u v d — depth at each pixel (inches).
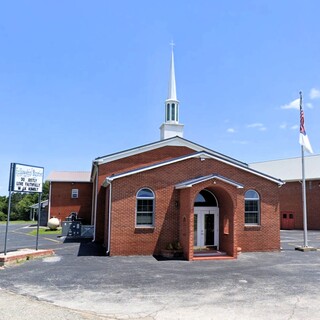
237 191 764.6
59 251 735.7
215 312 327.6
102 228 932.0
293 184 1588.3
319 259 668.1
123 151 976.3
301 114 862.5
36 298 368.5
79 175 1598.2
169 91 1162.6
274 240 779.4
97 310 330.6
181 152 1011.3
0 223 2096.5
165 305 348.8
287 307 344.2
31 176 668.7
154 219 714.8
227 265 593.3
